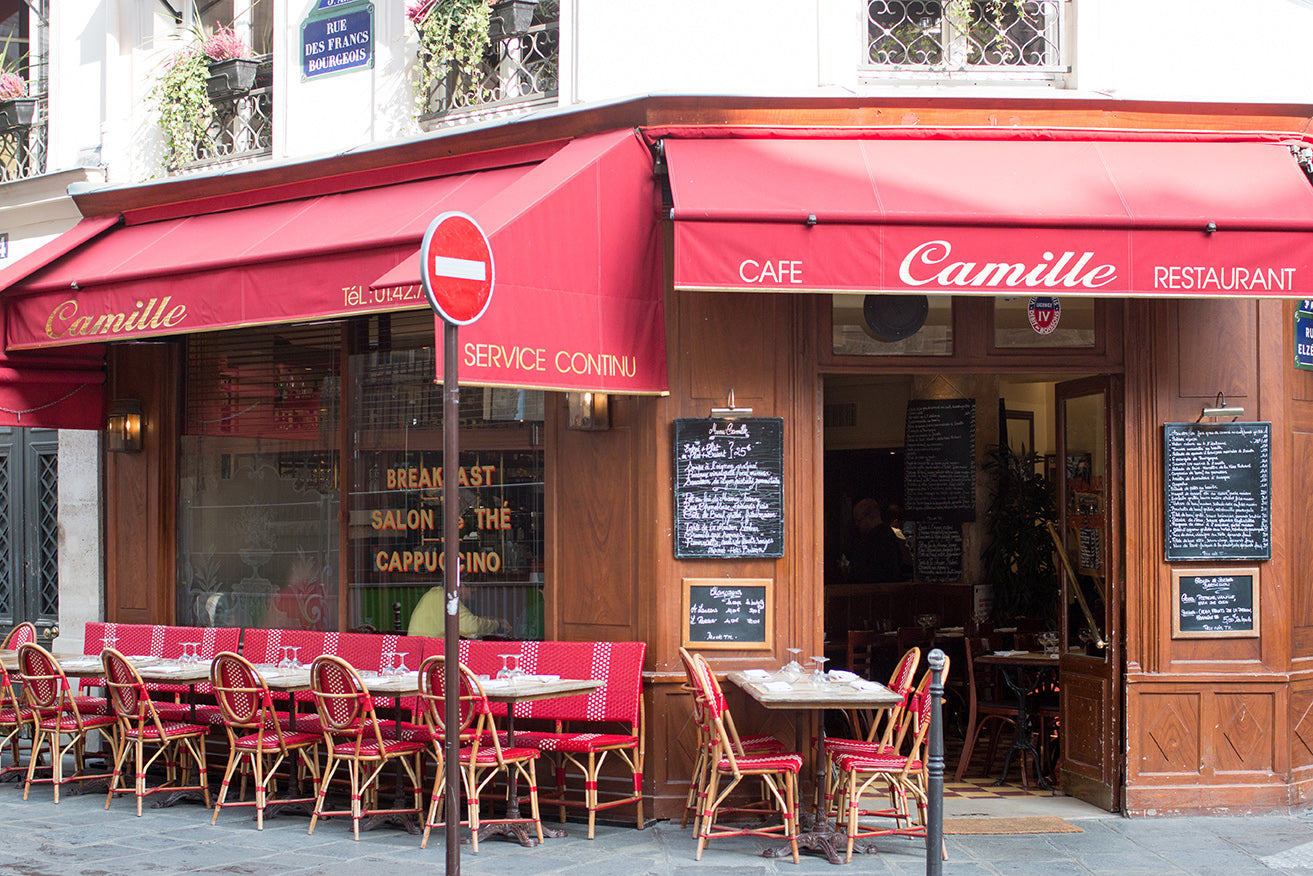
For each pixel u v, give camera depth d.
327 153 9.09
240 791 8.98
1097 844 7.38
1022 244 7.07
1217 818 8.02
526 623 8.59
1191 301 8.20
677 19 8.10
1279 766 8.12
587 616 8.22
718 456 7.95
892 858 7.09
